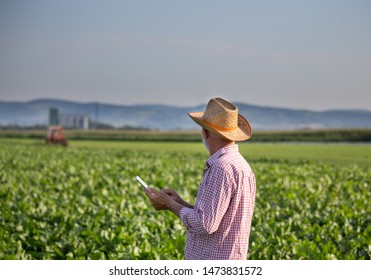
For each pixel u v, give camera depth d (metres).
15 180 18.41
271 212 12.10
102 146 68.19
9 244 8.94
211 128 5.83
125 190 16.06
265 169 25.11
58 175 20.88
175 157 38.38
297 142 93.88
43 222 10.70
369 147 69.25
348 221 11.22
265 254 8.63
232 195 5.61
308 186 17.00
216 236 5.67
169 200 5.85
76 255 8.83
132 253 8.41
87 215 11.37
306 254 8.60
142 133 147.88
